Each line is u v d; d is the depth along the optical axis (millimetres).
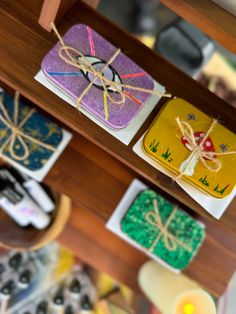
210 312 850
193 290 877
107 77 706
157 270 1012
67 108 706
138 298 1207
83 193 960
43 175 933
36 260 1239
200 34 855
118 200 963
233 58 839
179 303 876
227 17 602
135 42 791
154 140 690
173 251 931
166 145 689
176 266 938
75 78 692
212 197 703
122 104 701
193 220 940
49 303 1211
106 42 729
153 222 921
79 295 1216
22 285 1188
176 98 721
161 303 940
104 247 1123
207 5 604
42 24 728
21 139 898
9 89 910
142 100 715
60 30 748
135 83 721
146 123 723
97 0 852
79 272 1253
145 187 964
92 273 1250
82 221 1131
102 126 706
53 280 1237
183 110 714
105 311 1199
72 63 684
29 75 712
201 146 686
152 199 931
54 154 931
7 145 900
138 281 1101
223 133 710
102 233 1128
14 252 1223
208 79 868
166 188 708
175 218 934
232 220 717
